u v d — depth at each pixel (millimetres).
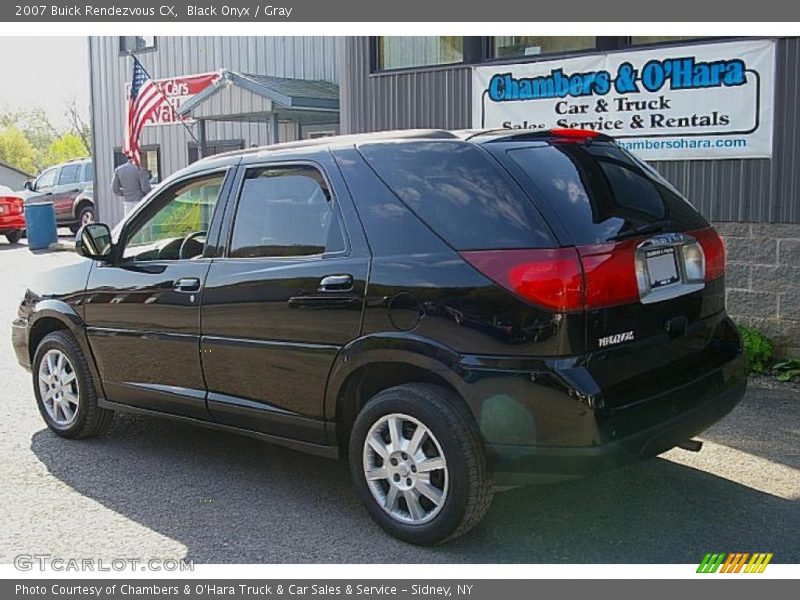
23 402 6945
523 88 8719
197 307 4965
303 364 4480
